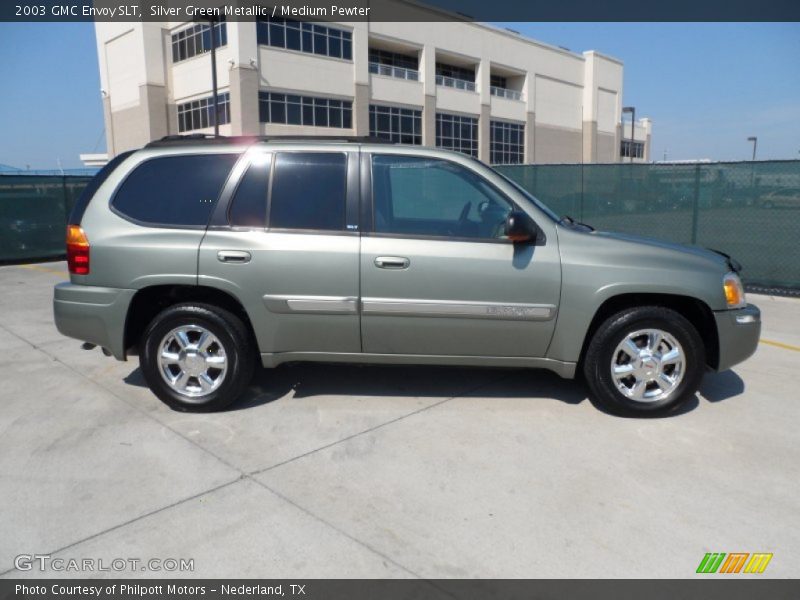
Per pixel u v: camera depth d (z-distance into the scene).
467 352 4.32
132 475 3.51
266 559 2.76
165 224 4.35
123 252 4.30
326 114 38.72
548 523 3.04
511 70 52.31
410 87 43.69
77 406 4.59
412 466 3.62
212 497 3.28
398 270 4.16
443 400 4.67
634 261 4.17
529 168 13.31
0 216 13.72
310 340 4.34
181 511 3.14
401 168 4.34
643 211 11.43
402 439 3.98
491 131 51.34
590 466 3.62
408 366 5.48
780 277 9.34
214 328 4.32
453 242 4.20
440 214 4.31
